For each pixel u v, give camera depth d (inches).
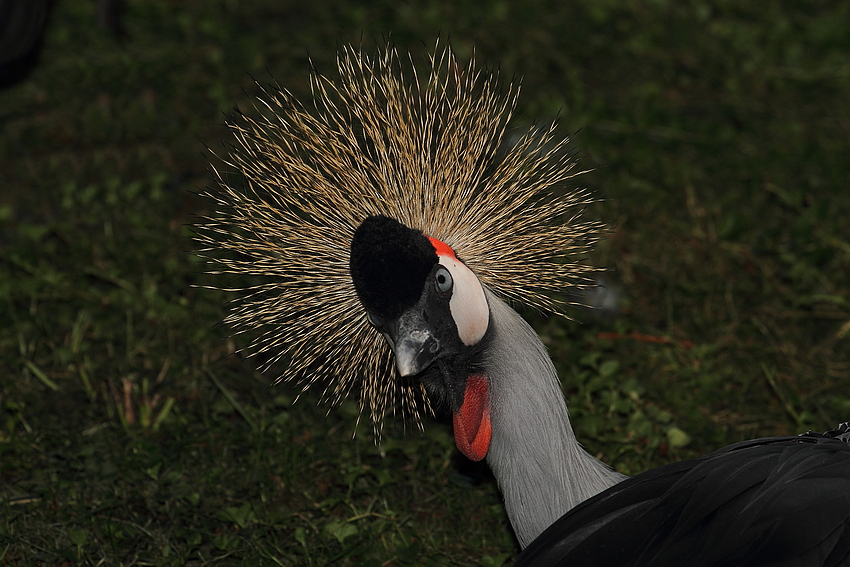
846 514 117.5
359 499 180.4
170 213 253.9
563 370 206.4
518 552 165.8
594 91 319.0
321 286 141.9
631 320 224.8
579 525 124.3
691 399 201.6
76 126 293.9
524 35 343.6
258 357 208.7
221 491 178.9
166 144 288.0
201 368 209.2
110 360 211.0
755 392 205.5
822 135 294.7
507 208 140.9
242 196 145.9
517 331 133.9
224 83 313.6
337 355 153.3
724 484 121.6
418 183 137.3
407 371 125.5
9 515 171.2
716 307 227.5
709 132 294.2
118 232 249.4
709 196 266.2
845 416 194.5
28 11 254.7
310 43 334.3
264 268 143.7
